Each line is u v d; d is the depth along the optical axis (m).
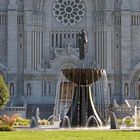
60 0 157.62
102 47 154.88
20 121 105.25
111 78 153.00
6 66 152.25
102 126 84.44
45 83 152.38
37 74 152.00
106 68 153.75
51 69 152.38
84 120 83.56
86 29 156.75
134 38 155.75
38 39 154.00
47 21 156.00
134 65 154.62
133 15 156.00
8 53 152.12
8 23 152.88
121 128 82.12
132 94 153.88
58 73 152.38
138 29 155.75
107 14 154.62
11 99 149.50
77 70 82.94
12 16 152.88
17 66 152.88
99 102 134.50
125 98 152.38
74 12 157.88
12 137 62.22
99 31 155.38
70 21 157.38
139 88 154.62
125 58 154.25
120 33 155.25
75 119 83.81
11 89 151.00
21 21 153.88
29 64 152.75
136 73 154.50
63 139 59.47
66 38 156.12
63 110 122.12
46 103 150.88
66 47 155.12
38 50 153.75
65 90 125.44
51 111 146.62
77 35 156.00
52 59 154.50
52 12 156.88
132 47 155.62
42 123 104.31
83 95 84.06
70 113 84.69
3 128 76.00
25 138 60.81
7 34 153.00
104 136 63.94
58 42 156.25
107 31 154.38
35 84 151.88
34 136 63.94
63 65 152.88
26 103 147.12
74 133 69.50
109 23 154.50
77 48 154.88
